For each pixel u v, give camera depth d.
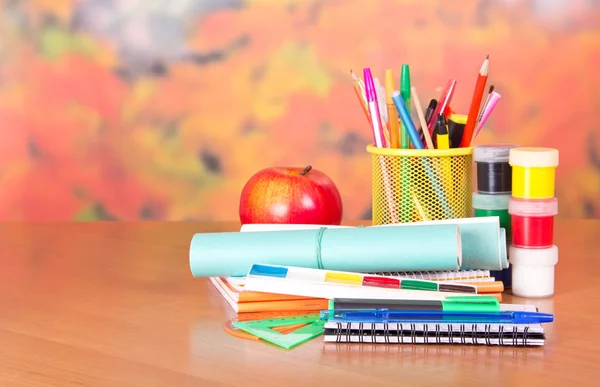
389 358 0.73
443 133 0.99
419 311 0.77
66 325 0.83
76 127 2.05
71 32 2.02
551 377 0.68
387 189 1.01
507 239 0.97
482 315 0.76
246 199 1.19
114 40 2.01
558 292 0.94
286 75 1.98
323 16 1.95
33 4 2.02
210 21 1.98
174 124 2.03
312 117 1.99
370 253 0.87
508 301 0.90
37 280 1.01
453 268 0.87
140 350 0.76
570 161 1.94
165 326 0.83
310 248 0.88
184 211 2.06
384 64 1.95
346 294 0.82
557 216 1.96
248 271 0.90
